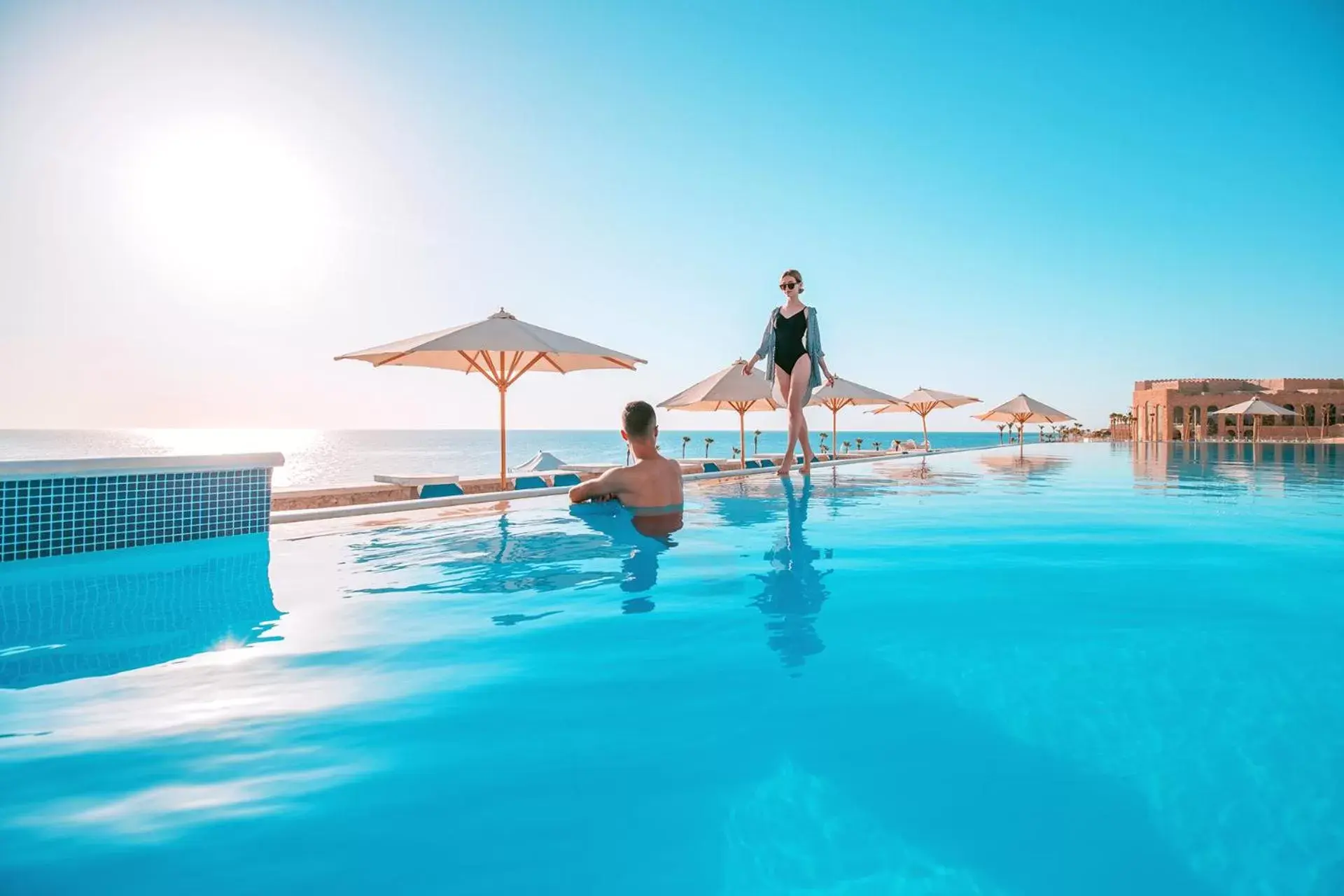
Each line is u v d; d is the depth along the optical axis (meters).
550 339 8.91
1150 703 1.62
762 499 5.91
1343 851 1.06
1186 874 1.02
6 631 2.25
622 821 1.17
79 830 1.12
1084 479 8.63
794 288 7.02
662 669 1.89
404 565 3.31
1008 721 1.54
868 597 2.64
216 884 0.99
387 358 9.93
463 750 1.42
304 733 1.50
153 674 1.86
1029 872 1.03
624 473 4.88
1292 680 1.76
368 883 1.00
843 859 1.06
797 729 1.52
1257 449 24.56
